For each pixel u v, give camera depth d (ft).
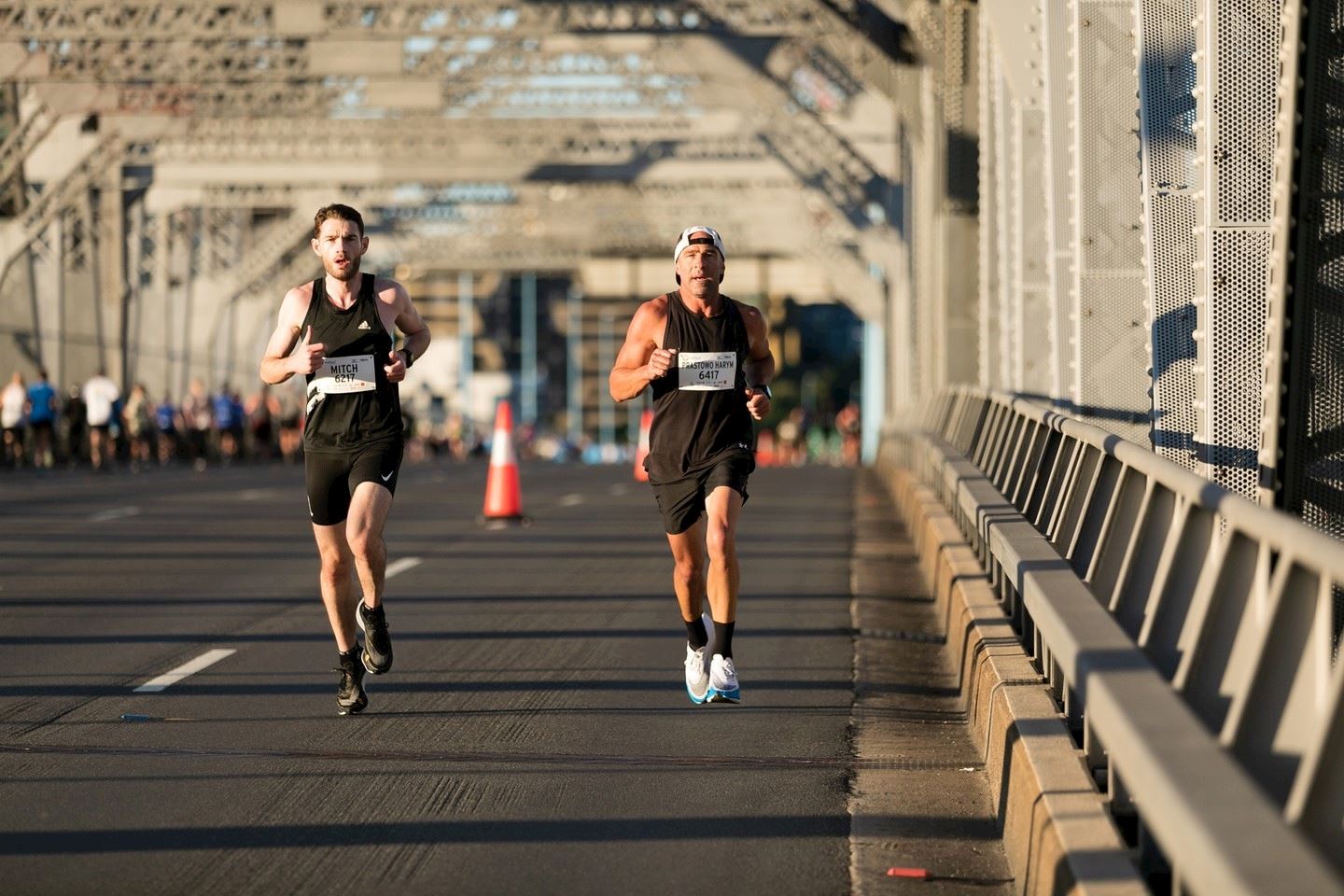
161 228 531.09
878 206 471.21
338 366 83.76
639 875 59.31
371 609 86.12
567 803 69.46
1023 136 152.46
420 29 336.49
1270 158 81.05
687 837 64.23
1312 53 71.05
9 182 425.69
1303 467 73.05
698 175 509.76
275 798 69.97
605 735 82.79
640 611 127.13
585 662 104.47
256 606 128.88
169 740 80.89
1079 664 44.24
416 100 366.43
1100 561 67.00
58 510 232.12
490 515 213.25
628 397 82.53
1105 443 66.85
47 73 359.46
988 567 110.01
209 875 59.21
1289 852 29.30
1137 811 56.13
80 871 59.47
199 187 515.50
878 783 73.05
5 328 447.42
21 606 128.47
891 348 502.38
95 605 129.29
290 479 341.21
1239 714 40.47
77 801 69.26
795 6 304.71
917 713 89.10
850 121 440.04
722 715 88.02
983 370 195.11
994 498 95.25
